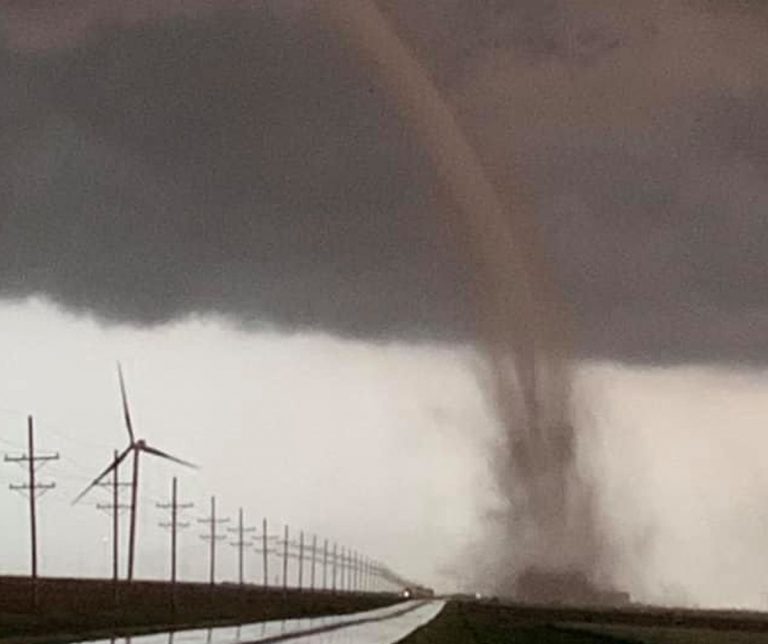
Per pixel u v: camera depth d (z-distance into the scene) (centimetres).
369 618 10556
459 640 7738
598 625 10944
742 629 11044
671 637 9462
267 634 7206
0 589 11594
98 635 6706
